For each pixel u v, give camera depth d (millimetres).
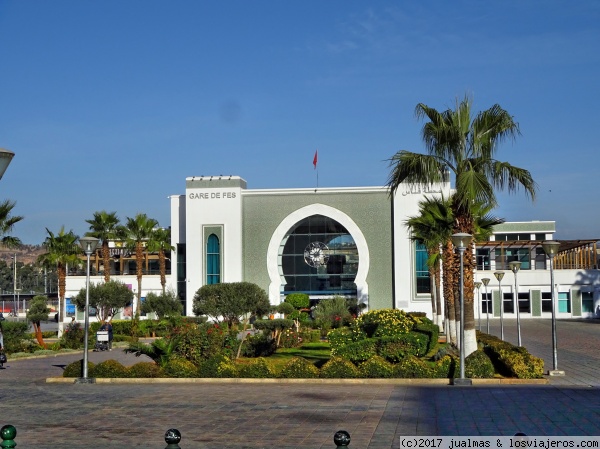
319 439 14523
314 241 68438
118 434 15281
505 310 76500
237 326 40062
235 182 68000
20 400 20578
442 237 35094
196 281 67812
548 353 34656
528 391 21203
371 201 67500
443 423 15969
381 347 28016
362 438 14469
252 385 23969
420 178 27000
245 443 14234
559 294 76438
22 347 41062
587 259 79625
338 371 24656
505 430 14961
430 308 65188
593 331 54156
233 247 67625
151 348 26766
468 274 27141
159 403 19766
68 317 74500
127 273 81250
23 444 14266
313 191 68000
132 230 65125
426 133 26859
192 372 25438
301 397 20719
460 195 26875
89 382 25031
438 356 29672
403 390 22000
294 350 40500
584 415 16656
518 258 83250
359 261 66938
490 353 28172
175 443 7449
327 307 57938
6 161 12688
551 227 84812
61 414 17984
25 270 170750
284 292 68438
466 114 26750
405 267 65625
